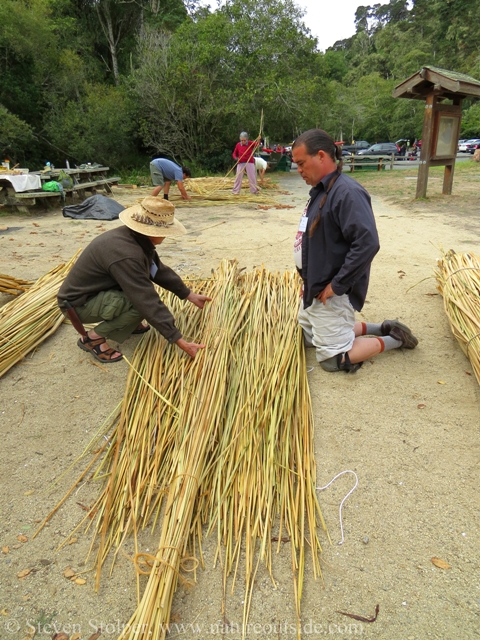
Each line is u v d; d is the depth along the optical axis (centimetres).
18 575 178
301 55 1806
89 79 2197
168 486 206
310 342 305
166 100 1725
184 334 303
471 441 239
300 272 285
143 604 155
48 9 1898
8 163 934
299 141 237
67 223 777
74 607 167
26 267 500
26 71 1847
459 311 322
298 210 910
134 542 186
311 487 208
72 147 1834
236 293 346
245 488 203
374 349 297
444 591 168
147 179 1645
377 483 216
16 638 157
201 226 742
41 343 341
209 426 224
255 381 258
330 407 268
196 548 188
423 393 278
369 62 5816
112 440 238
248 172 1041
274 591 171
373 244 229
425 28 5834
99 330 301
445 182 1009
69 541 191
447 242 592
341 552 185
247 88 1645
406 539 188
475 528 192
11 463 231
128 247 260
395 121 4050
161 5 2744
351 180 239
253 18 1711
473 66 4384
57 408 271
